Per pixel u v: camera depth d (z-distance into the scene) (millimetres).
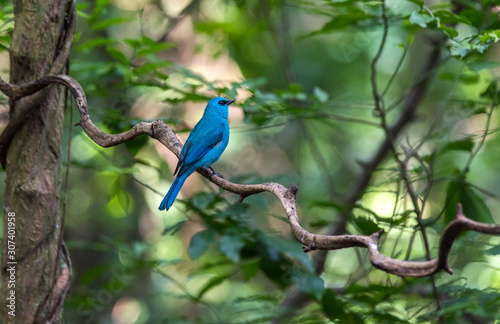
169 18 14195
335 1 9836
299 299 12617
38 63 6410
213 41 15156
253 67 19016
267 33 17938
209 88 9430
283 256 9078
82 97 6156
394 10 10391
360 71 21328
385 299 9320
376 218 9258
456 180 9414
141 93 14039
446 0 15789
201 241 8750
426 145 13461
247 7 15297
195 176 18641
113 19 9445
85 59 14570
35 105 6316
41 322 6305
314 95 10289
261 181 8922
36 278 6312
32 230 6320
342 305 8758
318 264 12141
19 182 6324
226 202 9188
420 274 3609
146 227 20062
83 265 18953
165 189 19047
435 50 12453
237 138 19375
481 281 17688
